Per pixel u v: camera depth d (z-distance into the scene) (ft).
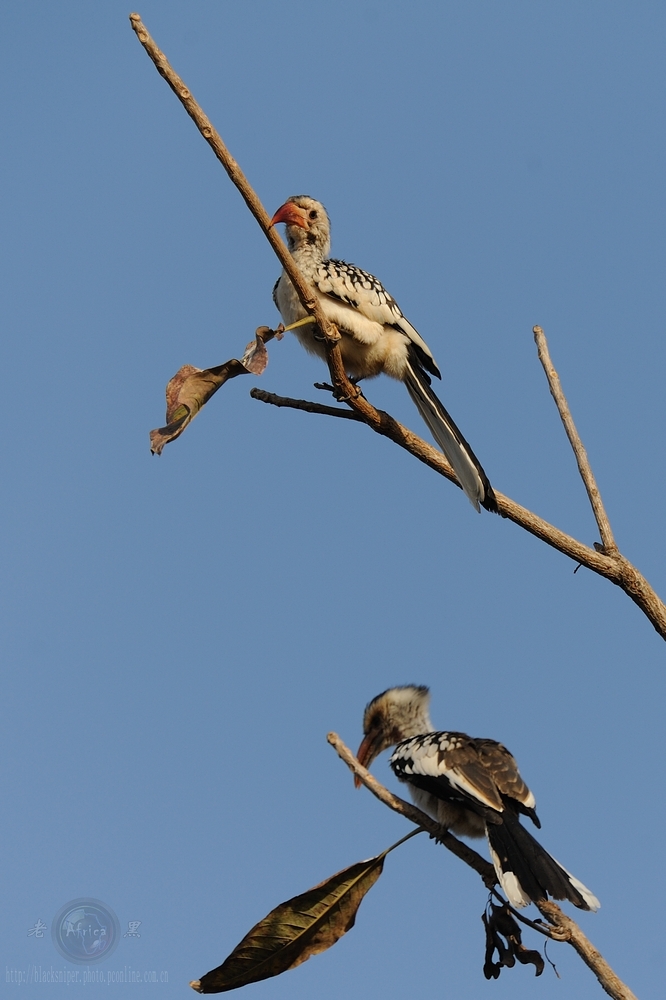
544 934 20.16
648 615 28.76
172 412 26.76
